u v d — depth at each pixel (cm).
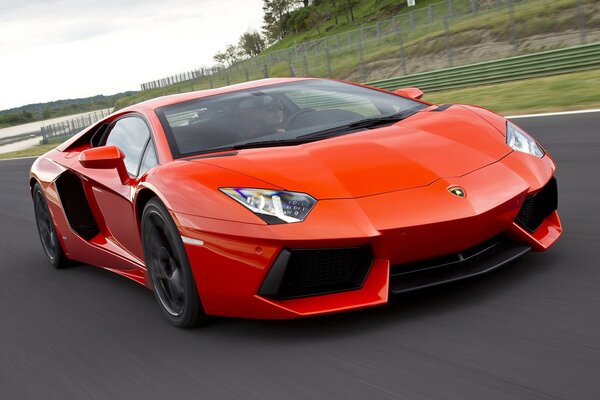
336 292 240
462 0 2891
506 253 258
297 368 214
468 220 236
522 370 187
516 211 252
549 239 277
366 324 240
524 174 265
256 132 309
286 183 243
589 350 194
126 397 215
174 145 297
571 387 173
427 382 189
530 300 240
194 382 218
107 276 392
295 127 312
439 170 254
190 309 259
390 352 214
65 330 300
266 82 368
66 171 386
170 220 258
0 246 544
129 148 337
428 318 237
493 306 239
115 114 382
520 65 1412
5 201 878
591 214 354
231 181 248
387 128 295
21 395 234
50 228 426
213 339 253
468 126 293
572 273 263
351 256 239
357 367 207
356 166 254
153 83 4947
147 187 272
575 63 1296
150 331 277
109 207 343
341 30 8162
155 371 233
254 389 204
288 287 237
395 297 261
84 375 241
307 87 356
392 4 8012
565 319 220
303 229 228
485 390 179
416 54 2527
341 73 2734
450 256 251
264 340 243
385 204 236
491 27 2356
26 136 6150
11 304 363
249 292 236
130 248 335
